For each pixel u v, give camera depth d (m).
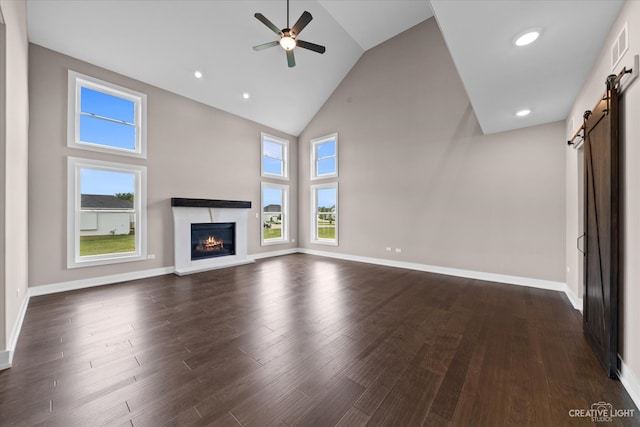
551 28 1.94
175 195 4.92
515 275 4.14
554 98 3.08
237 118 5.96
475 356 2.06
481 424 1.38
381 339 2.33
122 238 4.39
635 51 1.60
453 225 4.73
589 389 1.66
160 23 3.98
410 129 5.26
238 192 5.98
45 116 3.56
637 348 1.57
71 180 3.76
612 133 1.80
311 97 6.46
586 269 2.38
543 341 2.30
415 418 1.42
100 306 3.12
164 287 3.93
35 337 2.34
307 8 4.81
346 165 6.29
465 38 2.06
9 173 2.07
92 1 3.43
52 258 3.62
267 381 1.74
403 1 4.74
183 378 1.77
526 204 4.05
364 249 5.97
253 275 4.70
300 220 7.38
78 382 1.72
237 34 4.62
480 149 4.46
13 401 1.54
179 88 4.88
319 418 1.42
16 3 2.33
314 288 3.90
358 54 6.00
